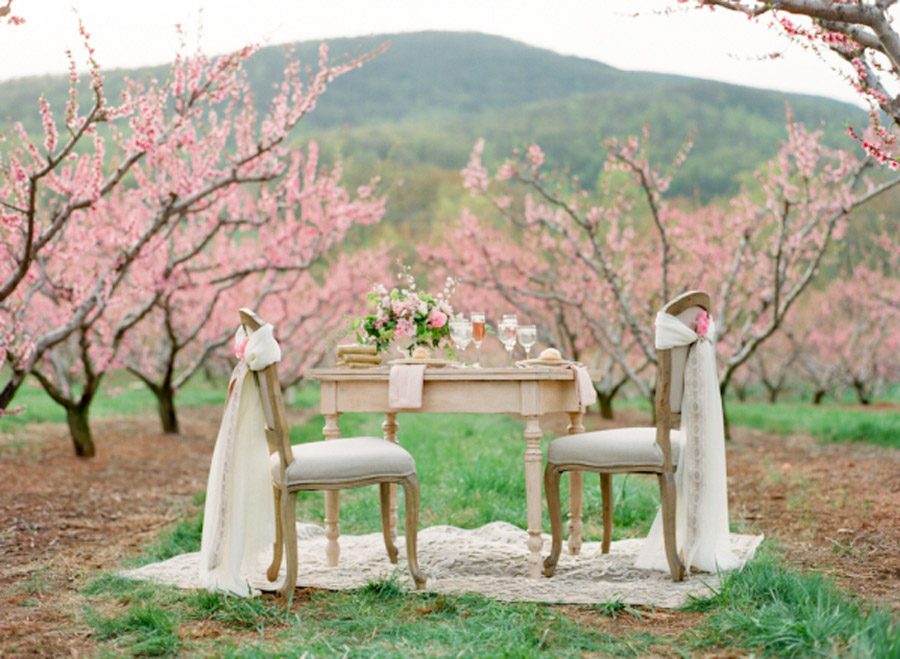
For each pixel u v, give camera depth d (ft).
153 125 25.67
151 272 39.65
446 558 17.44
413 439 39.06
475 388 16.19
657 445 15.64
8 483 29.35
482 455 30.14
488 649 11.50
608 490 17.97
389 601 14.26
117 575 16.42
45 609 14.47
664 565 16.39
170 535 20.66
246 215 47.50
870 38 16.71
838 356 80.28
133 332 50.26
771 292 40.57
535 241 61.11
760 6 15.97
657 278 57.98
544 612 13.35
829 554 17.60
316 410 67.82
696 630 12.36
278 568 15.83
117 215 40.81
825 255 47.98
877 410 63.87
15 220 24.98
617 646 11.80
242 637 12.73
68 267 38.19
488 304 62.80
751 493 26.40
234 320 60.80
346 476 14.92
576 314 57.93
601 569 16.61
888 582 15.06
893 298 70.95
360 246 70.28
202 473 34.30
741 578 14.10
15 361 28.14
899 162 17.35
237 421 15.11
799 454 37.17
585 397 16.26
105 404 66.08
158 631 12.71
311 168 43.78
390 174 173.58
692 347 15.78
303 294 67.36
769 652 11.30
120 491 28.99
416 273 65.72
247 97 36.50
